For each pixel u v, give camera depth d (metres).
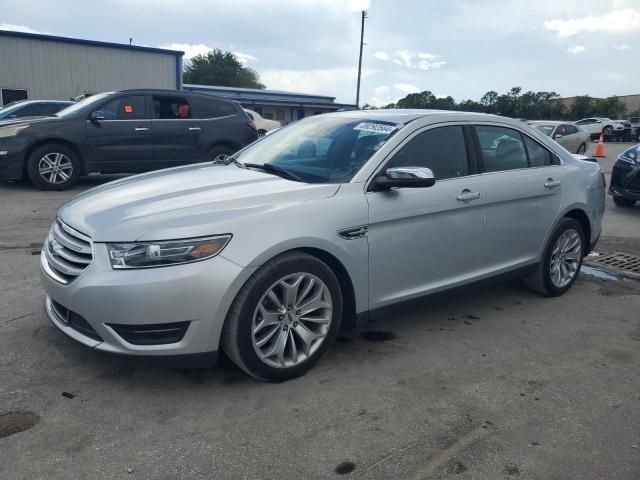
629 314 4.59
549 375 3.48
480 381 3.37
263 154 4.30
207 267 2.88
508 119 4.58
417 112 4.19
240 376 3.32
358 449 2.67
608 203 9.91
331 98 42.34
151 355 2.90
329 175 3.62
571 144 19.17
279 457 2.59
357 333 4.05
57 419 2.82
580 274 5.68
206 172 3.99
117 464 2.50
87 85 22.80
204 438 2.71
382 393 3.19
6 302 4.30
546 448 2.72
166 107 10.02
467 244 4.05
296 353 3.29
